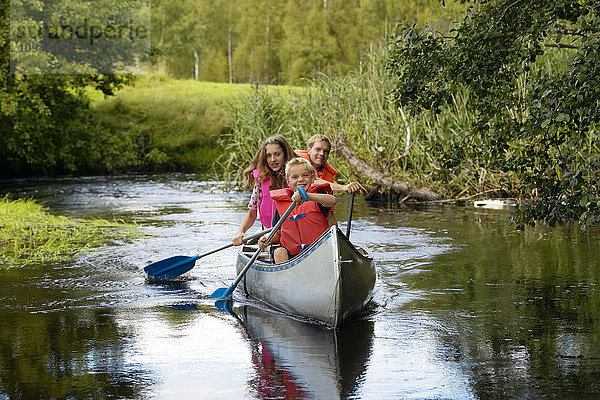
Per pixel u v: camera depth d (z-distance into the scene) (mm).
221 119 21203
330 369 4047
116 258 7516
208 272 6848
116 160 19672
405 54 5461
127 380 3912
